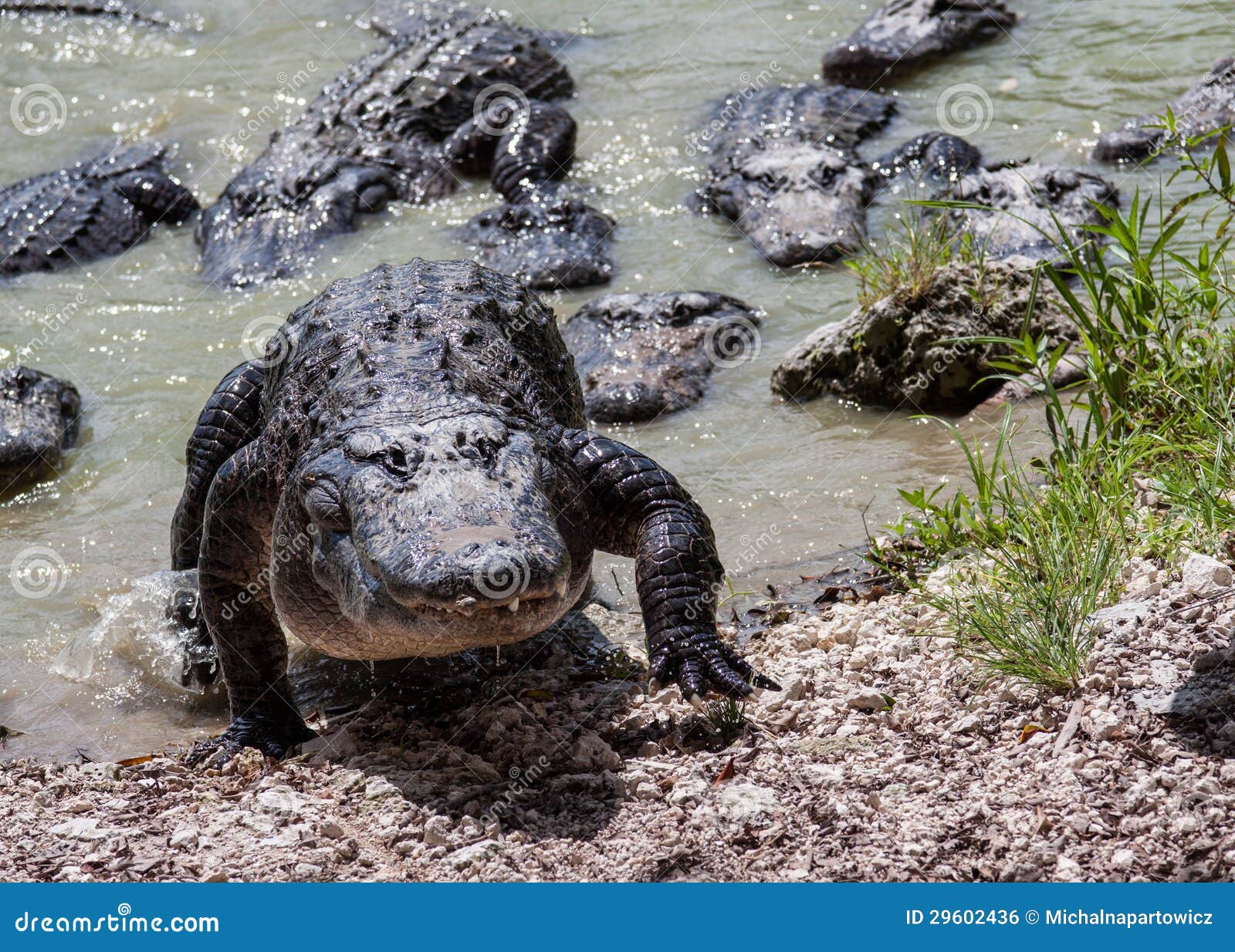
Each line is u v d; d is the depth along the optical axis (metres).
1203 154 14.57
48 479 11.23
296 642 8.72
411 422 6.84
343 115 18.09
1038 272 8.87
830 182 15.09
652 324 12.37
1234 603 6.29
